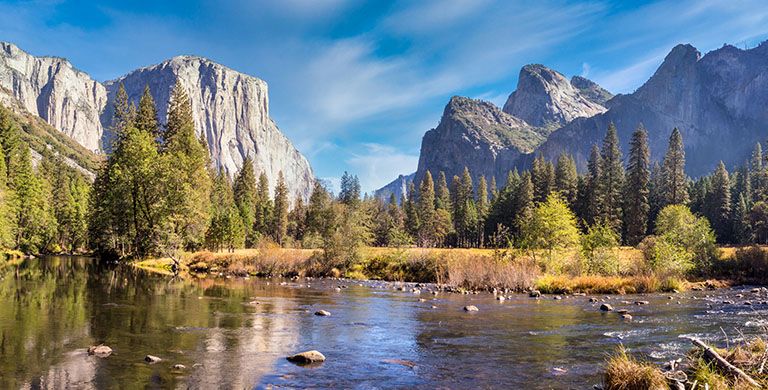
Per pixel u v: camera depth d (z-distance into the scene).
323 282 38.53
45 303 20.14
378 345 13.95
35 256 74.38
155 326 15.85
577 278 33.00
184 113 70.38
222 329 15.71
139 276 37.66
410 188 159.88
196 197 54.00
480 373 10.94
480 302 25.22
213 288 30.22
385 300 25.66
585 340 14.84
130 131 59.69
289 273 45.22
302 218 123.94
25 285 27.50
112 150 66.50
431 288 33.91
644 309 22.56
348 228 47.50
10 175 74.88
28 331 14.16
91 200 66.56
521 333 16.02
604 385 9.55
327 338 14.83
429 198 118.94
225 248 65.19
